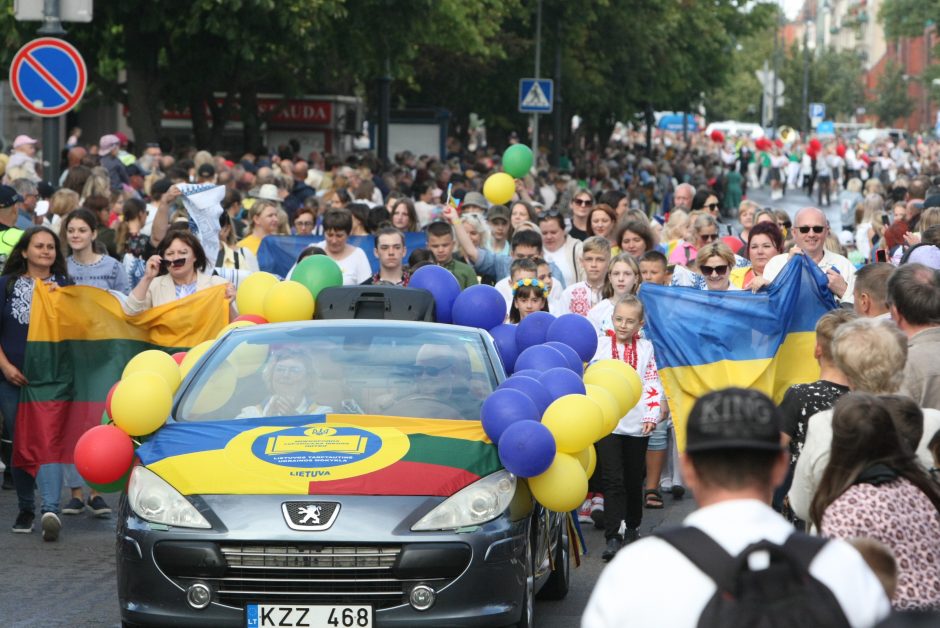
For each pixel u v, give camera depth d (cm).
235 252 2827
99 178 2981
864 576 724
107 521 2239
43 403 2119
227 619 1409
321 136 6769
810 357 2111
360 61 5866
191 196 2684
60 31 2755
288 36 5091
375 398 1611
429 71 8219
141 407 1581
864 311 1598
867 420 1028
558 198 6206
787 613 702
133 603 1442
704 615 707
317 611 1402
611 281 2314
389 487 1444
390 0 5584
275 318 1970
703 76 12369
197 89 5731
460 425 1570
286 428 1554
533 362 1769
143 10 5012
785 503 1534
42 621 1662
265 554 1409
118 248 2941
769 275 2348
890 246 3130
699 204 3625
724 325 2094
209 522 1417
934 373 1408
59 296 2139
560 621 1692
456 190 4159
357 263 2670
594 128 11694
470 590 1417
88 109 7988
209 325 2212
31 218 3070
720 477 745
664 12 9781
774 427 747
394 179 5322
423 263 2619
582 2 8212
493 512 1448
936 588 998
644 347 2136
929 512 1016
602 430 1591
